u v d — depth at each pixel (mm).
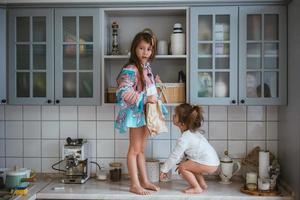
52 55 2539
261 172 2529
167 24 2814
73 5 2525
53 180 2746
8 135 2889
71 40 2559
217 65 2512
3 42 2539
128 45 2828
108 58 2627
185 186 2562
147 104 2348
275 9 2465
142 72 2379
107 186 2555
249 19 2502
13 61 2545
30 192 2389
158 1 2488
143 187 2473
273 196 2309
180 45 2576
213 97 2494
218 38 2502
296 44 2303
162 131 2361
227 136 2812
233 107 2807
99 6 2525
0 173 2537
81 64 2564
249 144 2807
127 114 2365
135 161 2455
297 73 2287
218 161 2486
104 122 2859
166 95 2559
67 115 2869
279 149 2744
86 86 2566
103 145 2861
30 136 2885
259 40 2486
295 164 2340
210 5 2480
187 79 2508
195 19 2484
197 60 2490
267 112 2801
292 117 2404
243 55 2469
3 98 2541
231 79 2477
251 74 2510
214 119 2814
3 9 2535
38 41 2564
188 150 2447
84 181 2650
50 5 2527
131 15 2789
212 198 2307
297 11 2273
